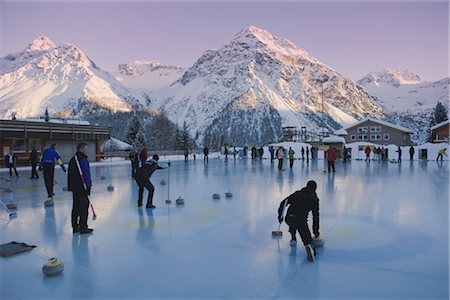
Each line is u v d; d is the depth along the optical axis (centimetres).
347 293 386
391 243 560
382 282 412
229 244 562
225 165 2634
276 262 479
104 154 3447
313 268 456
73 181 632
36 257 510
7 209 829
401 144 6406
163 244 565
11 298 384
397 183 1359
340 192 1115
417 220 721
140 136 7388
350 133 6775
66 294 393
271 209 845
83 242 581
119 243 573
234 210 834
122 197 1047
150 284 415
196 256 507
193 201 962
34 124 2661
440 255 504
